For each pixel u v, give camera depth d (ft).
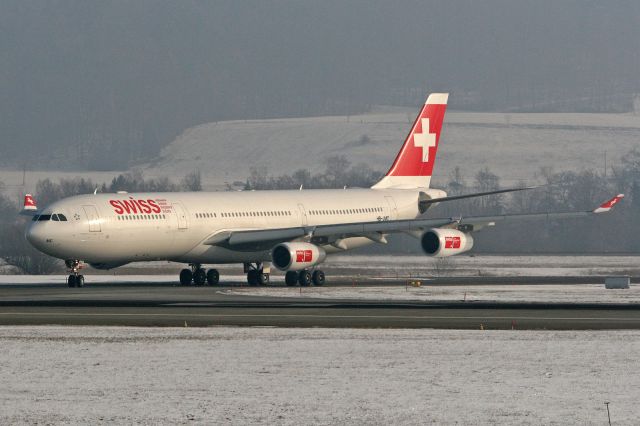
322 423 311.88
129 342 481.05
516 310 642.63
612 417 318.45
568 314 615.57
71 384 375.04
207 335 507.71
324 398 349.00
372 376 390.01
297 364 416.87
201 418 319.06
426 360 427.33
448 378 385.91
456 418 318.04
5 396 353.92
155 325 554.87
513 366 412.36
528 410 329.31
